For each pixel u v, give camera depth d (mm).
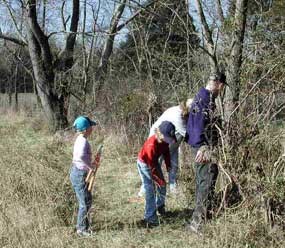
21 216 5539
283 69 5359
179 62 9719
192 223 5211
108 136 10266
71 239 5176
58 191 5965
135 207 6156
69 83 14617
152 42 12719
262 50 5734
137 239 5145
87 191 5297
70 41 15148
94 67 14617
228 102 5637
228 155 5176
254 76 5645
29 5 14258
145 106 9805
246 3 6078
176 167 6445
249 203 4965
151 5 9852
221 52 6641
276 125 5414
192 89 8148
